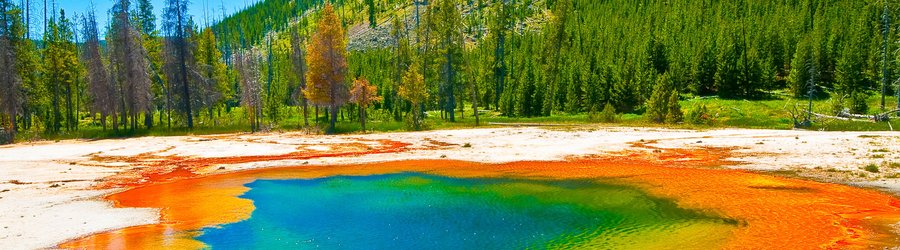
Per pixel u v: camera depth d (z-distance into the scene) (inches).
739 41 3376.0
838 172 698.2
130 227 465.7
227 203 576.1
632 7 4904.0
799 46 2950.3
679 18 4124.0
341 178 750.5
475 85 3388.3
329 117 2861.7
